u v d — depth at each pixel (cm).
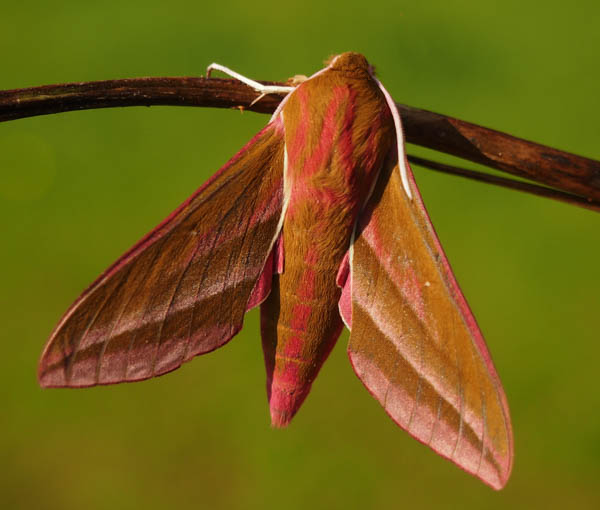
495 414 19
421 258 20
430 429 20
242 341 39
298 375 20
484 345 20
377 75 21
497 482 19
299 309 20
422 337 20
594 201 22
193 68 45
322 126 20
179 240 20
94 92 21
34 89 21
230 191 20
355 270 20
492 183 22
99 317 19
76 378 19
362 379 20
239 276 20
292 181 20
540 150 21
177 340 20
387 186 20
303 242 20
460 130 21
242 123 45
